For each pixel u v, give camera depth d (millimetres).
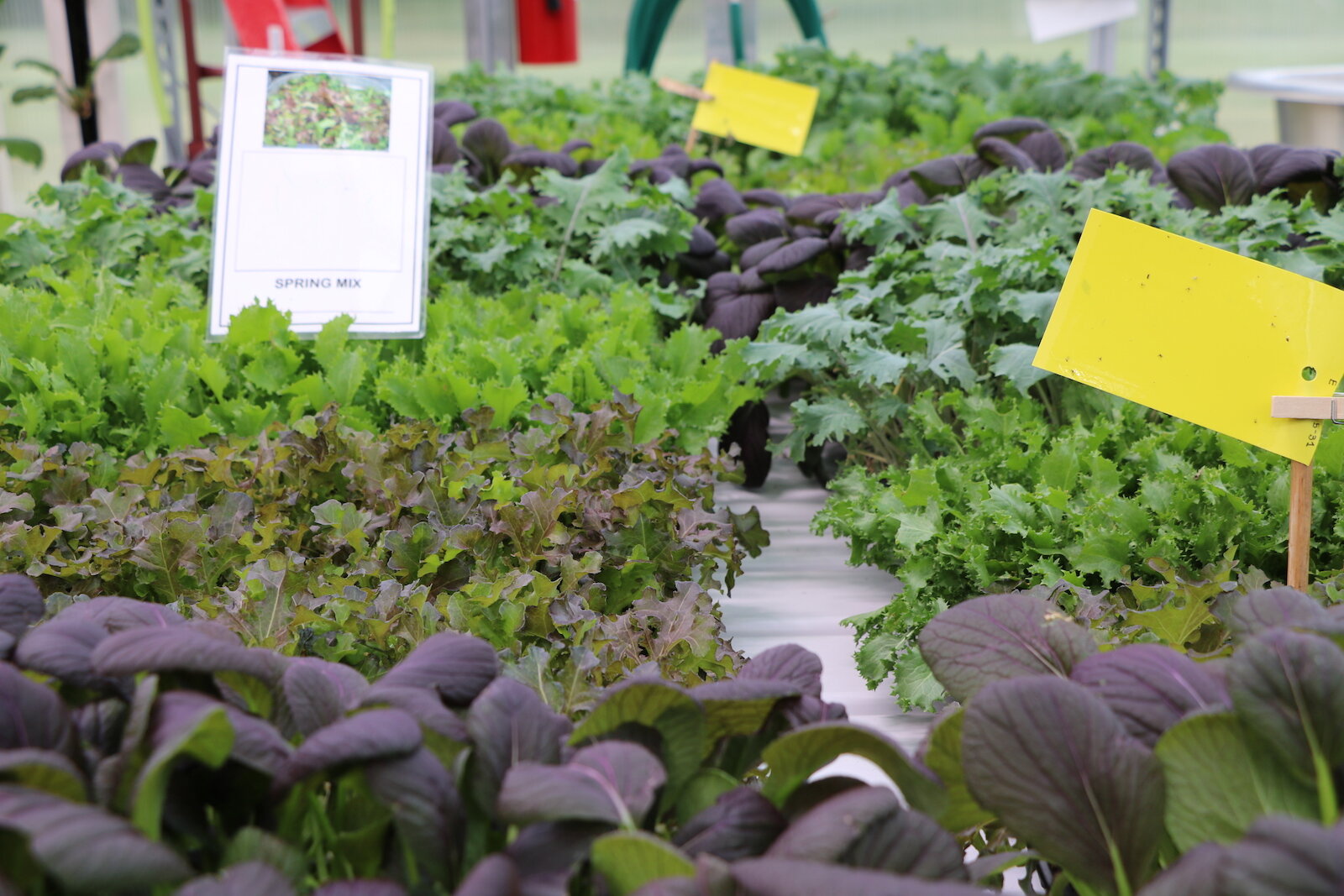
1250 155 3514
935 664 1164
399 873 972
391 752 905
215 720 867
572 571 1852
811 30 6812
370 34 9000
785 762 1011
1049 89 5676
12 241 3572
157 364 2650
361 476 2131
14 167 7508
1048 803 927
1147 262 1647
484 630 1704
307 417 2438
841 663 2264
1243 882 708
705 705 1057
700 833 955
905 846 881
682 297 3537
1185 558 2008
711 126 4754
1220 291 1620
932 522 2195
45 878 887
